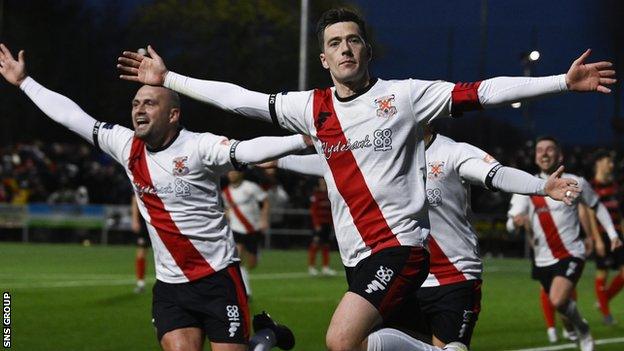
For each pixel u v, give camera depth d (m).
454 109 7.67
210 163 8.94
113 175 43.19
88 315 17.70
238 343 8.91
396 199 7.81
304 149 8.64
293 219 41.28
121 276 25.95
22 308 18.55
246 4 50.19
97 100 50.72
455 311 9.91
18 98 49.81
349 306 7.71
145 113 9.02
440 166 9.85
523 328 17.20
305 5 29.27
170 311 9.10
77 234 41.69
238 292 9.08
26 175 42.94
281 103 8.17
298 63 50.06
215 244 9.08
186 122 48.19
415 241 7.84
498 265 34.50
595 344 15.52
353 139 7.85
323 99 8.01
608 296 18.39
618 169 37.16
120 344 14.41
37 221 41.78
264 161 8.75
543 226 14.59
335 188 8.00
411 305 8.99
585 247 16.19
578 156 41.22
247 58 50.22
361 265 7.90
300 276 27.78
